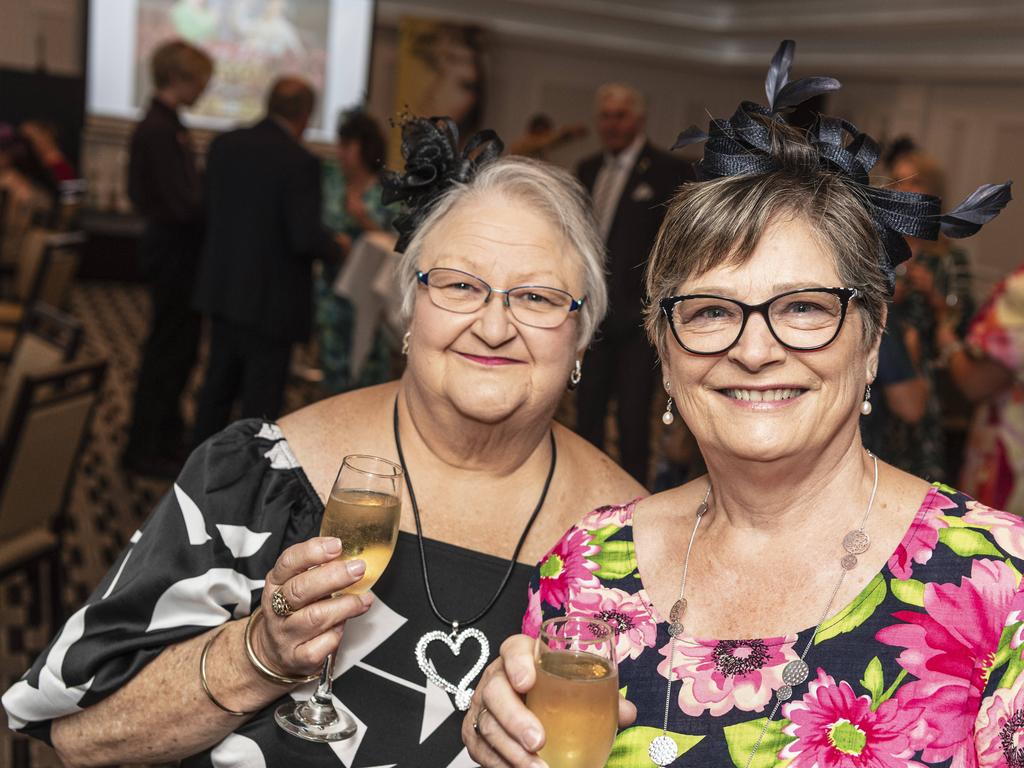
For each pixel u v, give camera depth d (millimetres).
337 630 1301
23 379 2730
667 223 1219
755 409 1146
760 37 10109
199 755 1488
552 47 10805
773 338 1125
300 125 4656
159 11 10359
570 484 1644
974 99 8859
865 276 1146
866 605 1139
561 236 1532
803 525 1195
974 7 7578
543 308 1494
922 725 1077
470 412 1472
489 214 1511
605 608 1277
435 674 1492
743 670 1159
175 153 4980
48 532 3189
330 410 1636
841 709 1109
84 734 1467
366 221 5273
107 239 10383
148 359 5215
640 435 5031
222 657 1380
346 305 5508
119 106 10430
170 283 5117
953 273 3512
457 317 1477
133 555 1498
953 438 6191
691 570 1256
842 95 10133
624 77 11172
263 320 4617
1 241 7066
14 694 1474
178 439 5430
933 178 3646
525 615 1393
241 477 1527
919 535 1152
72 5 10023
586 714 1081
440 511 1573
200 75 5051
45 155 8672
